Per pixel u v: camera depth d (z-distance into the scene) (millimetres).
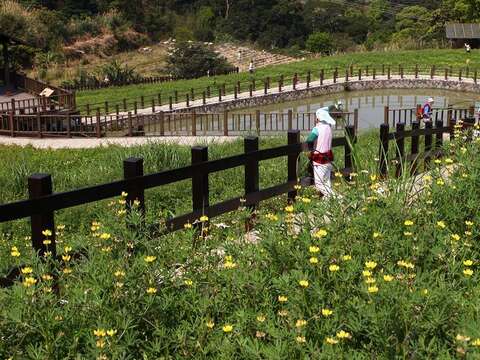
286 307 3695
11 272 4180
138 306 3557
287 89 41844
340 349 3195
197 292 3908
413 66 50844
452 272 4152
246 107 38281
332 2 113188
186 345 3479
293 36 77688
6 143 21906
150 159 13172
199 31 75125
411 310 3439
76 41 62000
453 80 44438
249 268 4086
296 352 3291
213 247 4418
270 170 12484
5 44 32656
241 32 77812
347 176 8609
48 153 17812
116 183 5004
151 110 33406
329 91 44031
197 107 34438
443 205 5445
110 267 3664
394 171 8500
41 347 3176
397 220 5008
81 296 3420
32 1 64312
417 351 3211
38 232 4477
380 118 32906
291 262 4199
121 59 62531
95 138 23531
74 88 43469
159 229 4688
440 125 11195
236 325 3561
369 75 48250
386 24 95688
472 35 62344
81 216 9227
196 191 6145
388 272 4102
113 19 68125
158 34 72688
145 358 3270
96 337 3273
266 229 4559
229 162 6531
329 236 4434
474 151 6660
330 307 3684
